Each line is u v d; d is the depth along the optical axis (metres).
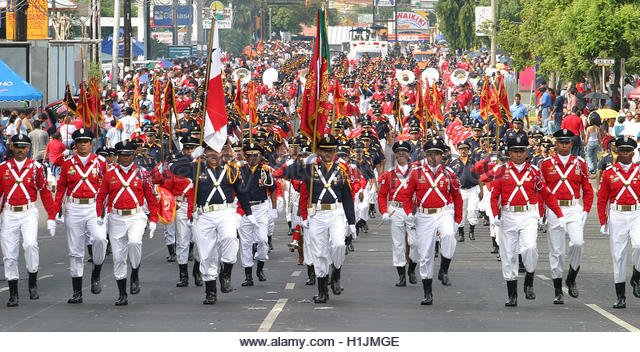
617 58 137.25
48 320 47.59
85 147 52.72
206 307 51.28
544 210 52.59
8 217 52.22
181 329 45.09
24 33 136.62
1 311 50.31
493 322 47.00
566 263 69.25
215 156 52.31
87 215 52.66
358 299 54.03
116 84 181.25
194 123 106.62
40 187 52.88
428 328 45.31
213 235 52.22
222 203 52.31
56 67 146.12
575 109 125.25
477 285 59.41
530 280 53.56
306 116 54.44
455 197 53.53
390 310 50.38
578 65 142.50
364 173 80.94
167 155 74.81
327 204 52.09
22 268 67.25
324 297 52.66
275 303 52.47
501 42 185.88
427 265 52.31
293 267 67.31
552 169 53.53
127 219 52.00
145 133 84.12
